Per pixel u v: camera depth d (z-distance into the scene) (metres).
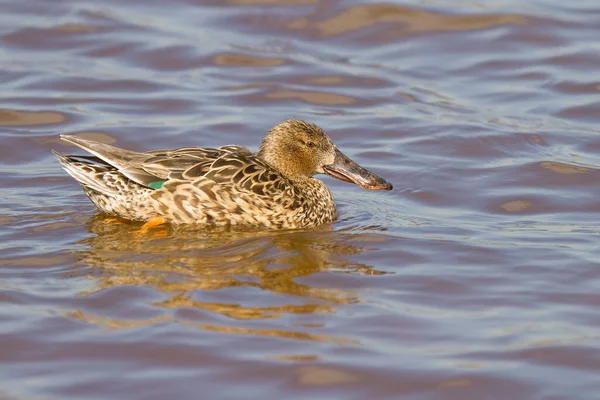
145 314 11.68
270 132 15.76
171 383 10.32
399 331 11.46
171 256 13.40
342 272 13.04
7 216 14.77
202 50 21.91
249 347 11.01
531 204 15.95
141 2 24.00
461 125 19.16
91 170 14.48
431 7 23.55
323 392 10.27
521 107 20.08
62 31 22.45
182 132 18.64
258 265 13.18
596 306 12.20
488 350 11.07
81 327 11.38
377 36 22.88
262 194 14.56
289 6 23.67
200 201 14.38
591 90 20.59
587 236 14.49
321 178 17.56
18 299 12.02
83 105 19.62
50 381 10.32
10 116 19.00
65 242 13.84
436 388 10.34
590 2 24.28
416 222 15.16
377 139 18.67
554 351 11.06
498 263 13.46
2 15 22.98
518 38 22.66
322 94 20.47
